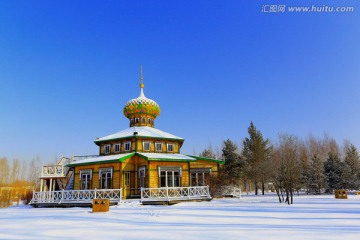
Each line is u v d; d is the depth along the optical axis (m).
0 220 14.22
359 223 10.92
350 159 48.06
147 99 38.41
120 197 26.25
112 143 33.69
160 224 11.50
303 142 78.12
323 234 8.55
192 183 32.22
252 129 54.53
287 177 24.03
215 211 16.81
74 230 10.20
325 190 44.88
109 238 8.41
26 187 64.75
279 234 8.64
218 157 80.06
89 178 30.61
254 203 23.75
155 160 28.92
